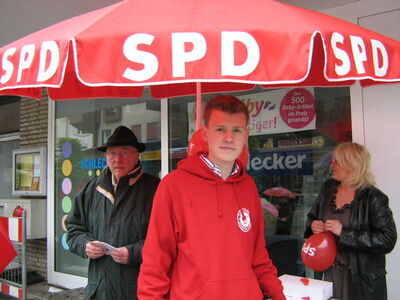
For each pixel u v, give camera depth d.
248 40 1.22
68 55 1.26
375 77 1.41
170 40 1.22
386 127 3.09
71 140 5.27
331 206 2.48
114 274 2.38
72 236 2.57
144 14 1.36
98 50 1.24
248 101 3.88
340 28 1.40
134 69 1.22
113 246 2.40
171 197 1.58
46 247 5.42
